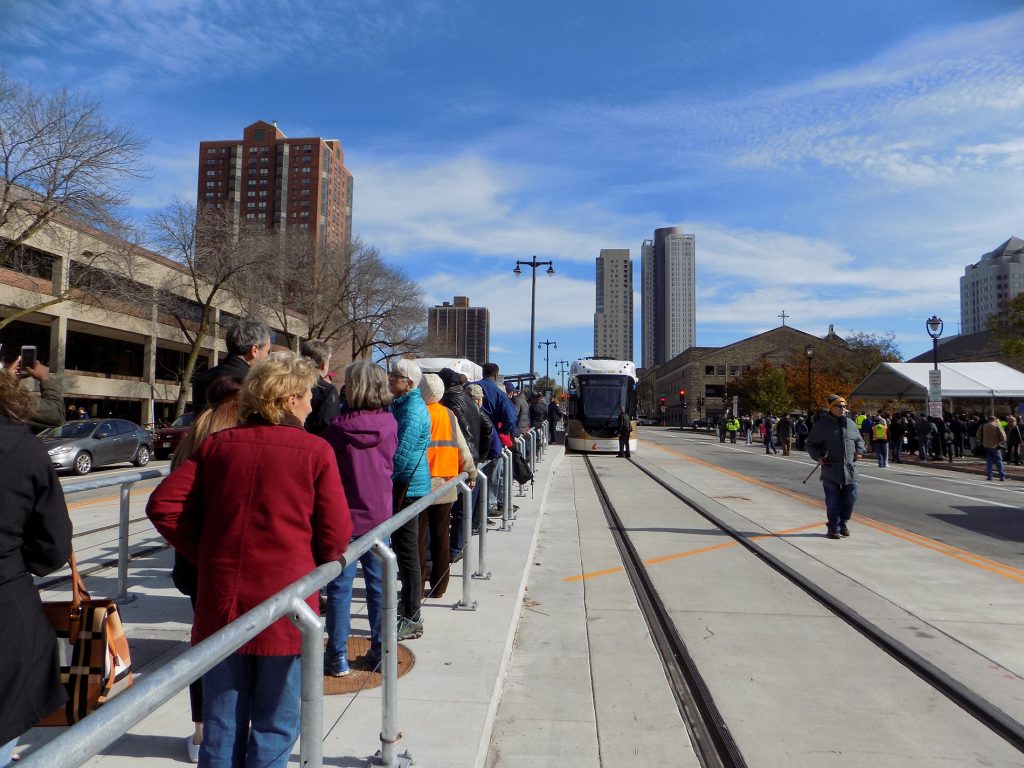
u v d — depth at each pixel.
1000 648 5.02
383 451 4.04
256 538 2.27
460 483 5.22
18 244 23.33
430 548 5.59
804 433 31.34
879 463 22.23
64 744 1.03
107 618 2.51
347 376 4.05
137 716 1.20
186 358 47.62
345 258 43.34
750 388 56.31
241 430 2.40
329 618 3.84
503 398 8.68
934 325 24.94
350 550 2.49
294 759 2.88
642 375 159.75
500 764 3.32
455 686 3.74
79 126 22.31
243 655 2.27
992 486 16.45
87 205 23.11
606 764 3.35
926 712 3.99
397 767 2.84
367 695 3.60
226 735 2.22
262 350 3.84
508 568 6.54
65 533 2.23
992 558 8.12
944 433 25.20
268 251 35.75
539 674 4.45
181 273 36.84
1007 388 26.39
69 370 34.62
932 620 5.66
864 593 6.45
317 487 2.38
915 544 8.84
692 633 5.33
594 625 5.49
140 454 19.62
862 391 33.97
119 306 34.50
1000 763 3.42
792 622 5.62
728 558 7.93
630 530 9.62
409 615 4.49
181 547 2.42
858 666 4.69
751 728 3.76
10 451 2.10
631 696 4.15
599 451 25.89
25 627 2.08
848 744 3.59
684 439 44.16
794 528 9.89
